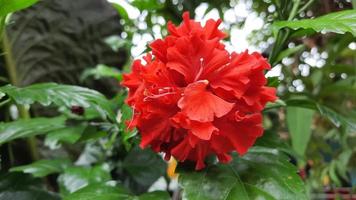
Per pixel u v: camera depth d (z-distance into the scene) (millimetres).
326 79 505
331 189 633
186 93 199
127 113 267
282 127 565
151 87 211
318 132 586
